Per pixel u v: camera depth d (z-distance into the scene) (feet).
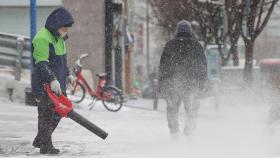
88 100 139.23
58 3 181.78
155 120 103.35
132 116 113.19
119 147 63.16
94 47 189.16
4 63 130.31
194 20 242.78
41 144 57.47
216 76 190.90
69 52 189.37
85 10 189.26
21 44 129.29
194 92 70.44
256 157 55.36
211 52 195.31
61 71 56.95
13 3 182.39
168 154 57.41
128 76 280.51
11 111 105.70
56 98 55.93
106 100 132.16
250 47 179.52
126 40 245.04
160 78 70.74
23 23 183.01
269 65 151.84
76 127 85.15
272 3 184.65
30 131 77.71
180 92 70.44
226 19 210.79
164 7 252.01
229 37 226.99
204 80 70.49
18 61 128.57
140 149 61.46
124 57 249.14
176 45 70.28
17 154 56.90
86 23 189.37
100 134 56.59
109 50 189.88
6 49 130.00
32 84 56.80
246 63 172.96
